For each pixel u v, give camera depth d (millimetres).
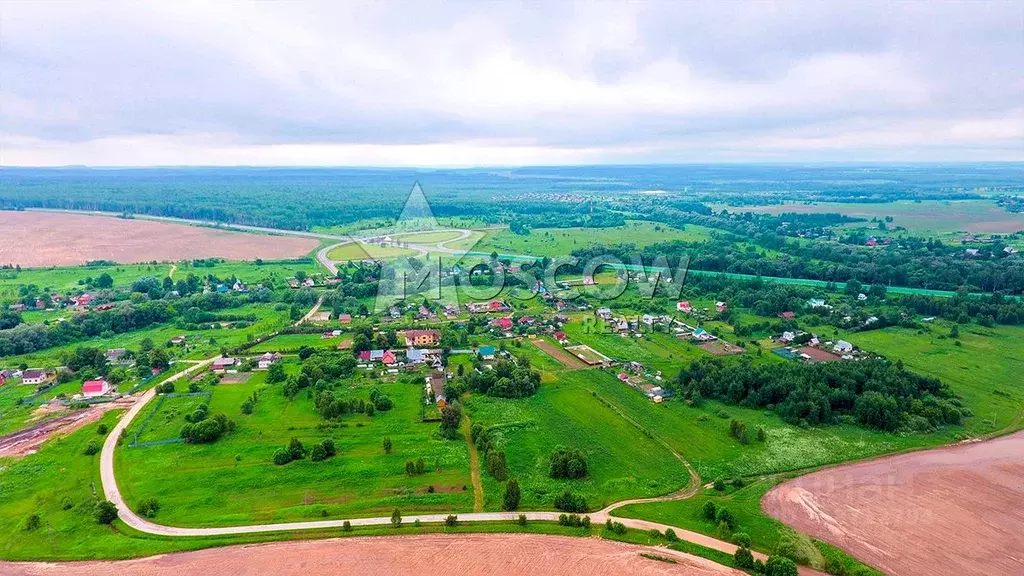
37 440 106375
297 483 92312
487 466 96812
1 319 173000
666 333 171000
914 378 125750
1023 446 106125
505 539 79375
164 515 83812
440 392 125688
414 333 158875
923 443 106938
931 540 80062
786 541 78062
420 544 78312
